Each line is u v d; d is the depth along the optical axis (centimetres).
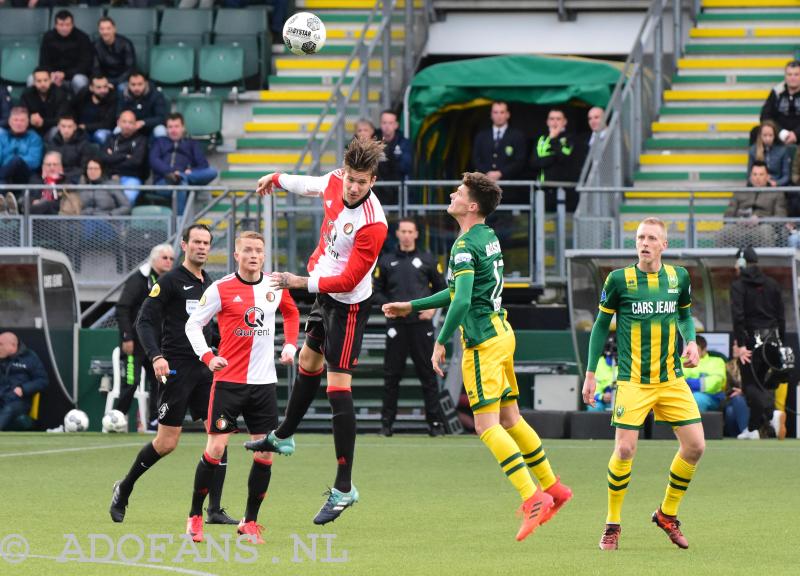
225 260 5622
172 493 3381
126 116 6331
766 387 5147
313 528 2808
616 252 5459
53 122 6544
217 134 7000
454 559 2391
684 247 5631
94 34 7525
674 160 6694
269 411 2678
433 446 4694
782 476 3825
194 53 7344
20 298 5469
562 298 5884
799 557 2423
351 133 6419
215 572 2231
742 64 7212
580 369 5466
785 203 5631
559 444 4819
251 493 2625
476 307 2575
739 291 5131
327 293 2556
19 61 7369
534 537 2688
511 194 5869
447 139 7394
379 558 2398
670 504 2547
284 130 7188
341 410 2591
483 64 6800
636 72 6656
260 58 7425
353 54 6544
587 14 7494
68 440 4884
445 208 5719
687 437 2534
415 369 5281
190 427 5469
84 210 5766
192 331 2667
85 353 5569
